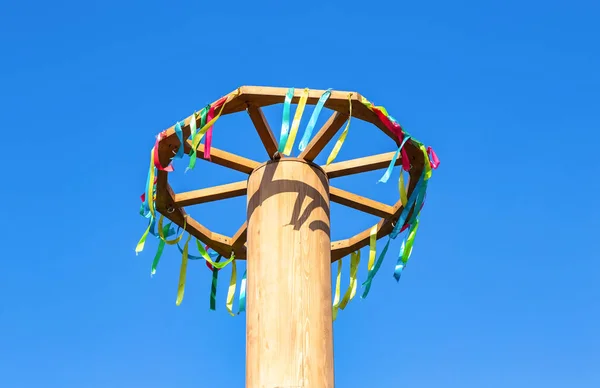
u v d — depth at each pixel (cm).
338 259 960
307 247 772
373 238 897
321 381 738
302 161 803
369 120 791
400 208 870
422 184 819
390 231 905
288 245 769
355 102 766
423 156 823
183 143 788
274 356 738
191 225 901
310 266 768
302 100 760
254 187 806
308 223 780
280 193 787
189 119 782
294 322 747
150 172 805
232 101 766
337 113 782
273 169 799
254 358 748
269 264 767
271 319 750
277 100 768
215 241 933
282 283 758
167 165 829
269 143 800
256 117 780
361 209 872
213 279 971
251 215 799
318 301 761
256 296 765
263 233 780
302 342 742
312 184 796
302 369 734
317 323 753
